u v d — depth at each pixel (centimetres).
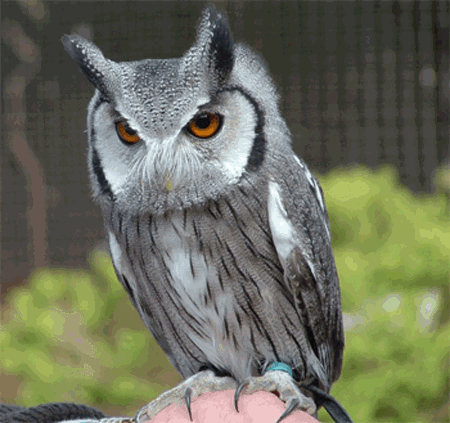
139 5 1594
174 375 1030
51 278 1102
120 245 476
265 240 446
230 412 370
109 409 970
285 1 1586
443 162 1605
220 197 431
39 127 1703
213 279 450
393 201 1081
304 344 485
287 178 452
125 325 1074
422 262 915
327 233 517
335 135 1608
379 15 1614
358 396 816
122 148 441
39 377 916
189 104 416
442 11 1609
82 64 439
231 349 481
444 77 1609
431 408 849
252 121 435
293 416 372
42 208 1672
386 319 848
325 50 1603
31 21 1662
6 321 1188
